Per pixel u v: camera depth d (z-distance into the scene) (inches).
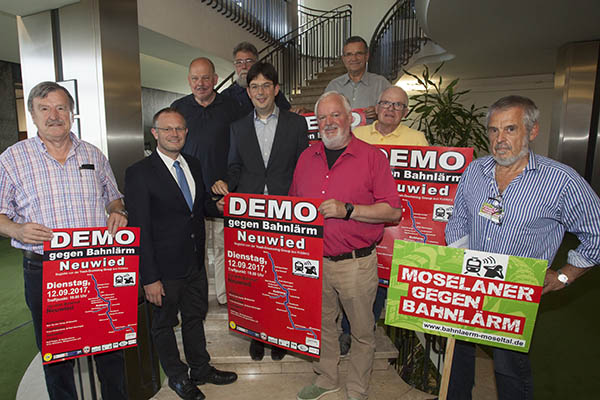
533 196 55.1
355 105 105.0
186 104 94.3
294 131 79.0
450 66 276.1
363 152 66.9
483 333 54.5
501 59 257.1
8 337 120.8
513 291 52.5
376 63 297.4
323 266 70.7
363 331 69.8
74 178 67.2
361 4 384.8
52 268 61.5
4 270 181.3
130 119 99.9
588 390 91.4
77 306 63.9
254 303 73.7
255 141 79.5
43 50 95.0
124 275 67.1
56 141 64.8
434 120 142.7
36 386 94.4
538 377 97.4
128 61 98.3
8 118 249.8
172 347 76.4
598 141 229.8
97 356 78.4
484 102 323.6
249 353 89.4
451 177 78.4
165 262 72.2
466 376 68.0
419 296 56.6
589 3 160.1
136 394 83.5
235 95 110.3
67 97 64.2
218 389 82.7
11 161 63.4
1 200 63.6
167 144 69.8
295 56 309.0
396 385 84.4
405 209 83.0
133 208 68.8
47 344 62.1
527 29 197.3
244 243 72.9
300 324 69.4
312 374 88.5
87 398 88.7
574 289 156.3
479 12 172.7
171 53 223.1
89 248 63.9
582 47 221.0
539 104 307.7
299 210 66.5
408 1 271.9
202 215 78.4
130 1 98.0
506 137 53.7
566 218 55.1
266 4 298.4
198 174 78.2
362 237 66.7
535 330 123.7
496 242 58.7
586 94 226.2
